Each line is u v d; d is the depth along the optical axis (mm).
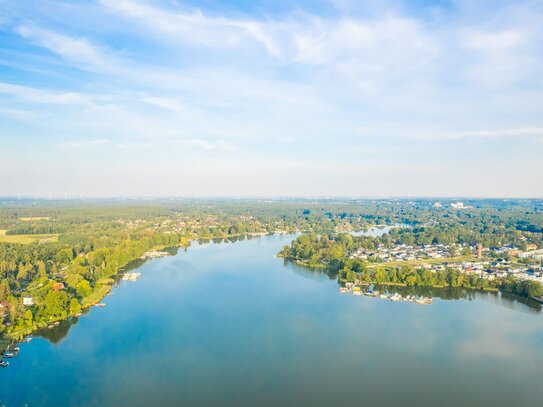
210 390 189375
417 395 187000
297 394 186750
